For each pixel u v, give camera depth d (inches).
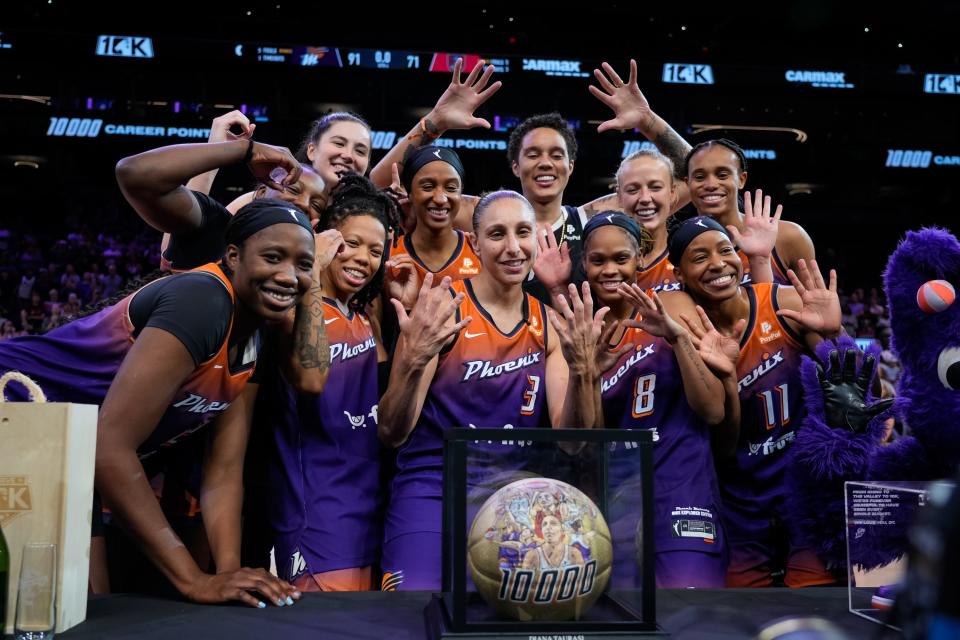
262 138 619.5
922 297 71.9
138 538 67.8
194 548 105.1
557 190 142.0
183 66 605.0
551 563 49.4
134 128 601.3
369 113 628.1
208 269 74.5
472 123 142.3
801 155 650.2
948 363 72.8
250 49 604.1
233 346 76.1
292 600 63.3
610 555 51.4
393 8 672.4
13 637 54.2
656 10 647.8
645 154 135.9
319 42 674.8
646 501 52.1
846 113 647.8
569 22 684.7
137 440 69.1
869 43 695.1
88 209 638.5
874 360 80.9
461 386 101.4
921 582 25.4
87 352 79.1
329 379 100.0
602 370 93.4
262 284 71.7
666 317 96.6
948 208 675.4
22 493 57.4
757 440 107.9
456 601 50.4
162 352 68.9
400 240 129.0
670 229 136.6
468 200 149.6
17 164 626.8
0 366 79.6
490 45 683.4
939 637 23.6
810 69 634.2
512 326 104.2
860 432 78.0
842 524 78.3
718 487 106.1
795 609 59.7
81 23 645.9
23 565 53.4
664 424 102.5
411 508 97.4
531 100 625.6
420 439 101.7
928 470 77.1
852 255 671.8
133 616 59.9
